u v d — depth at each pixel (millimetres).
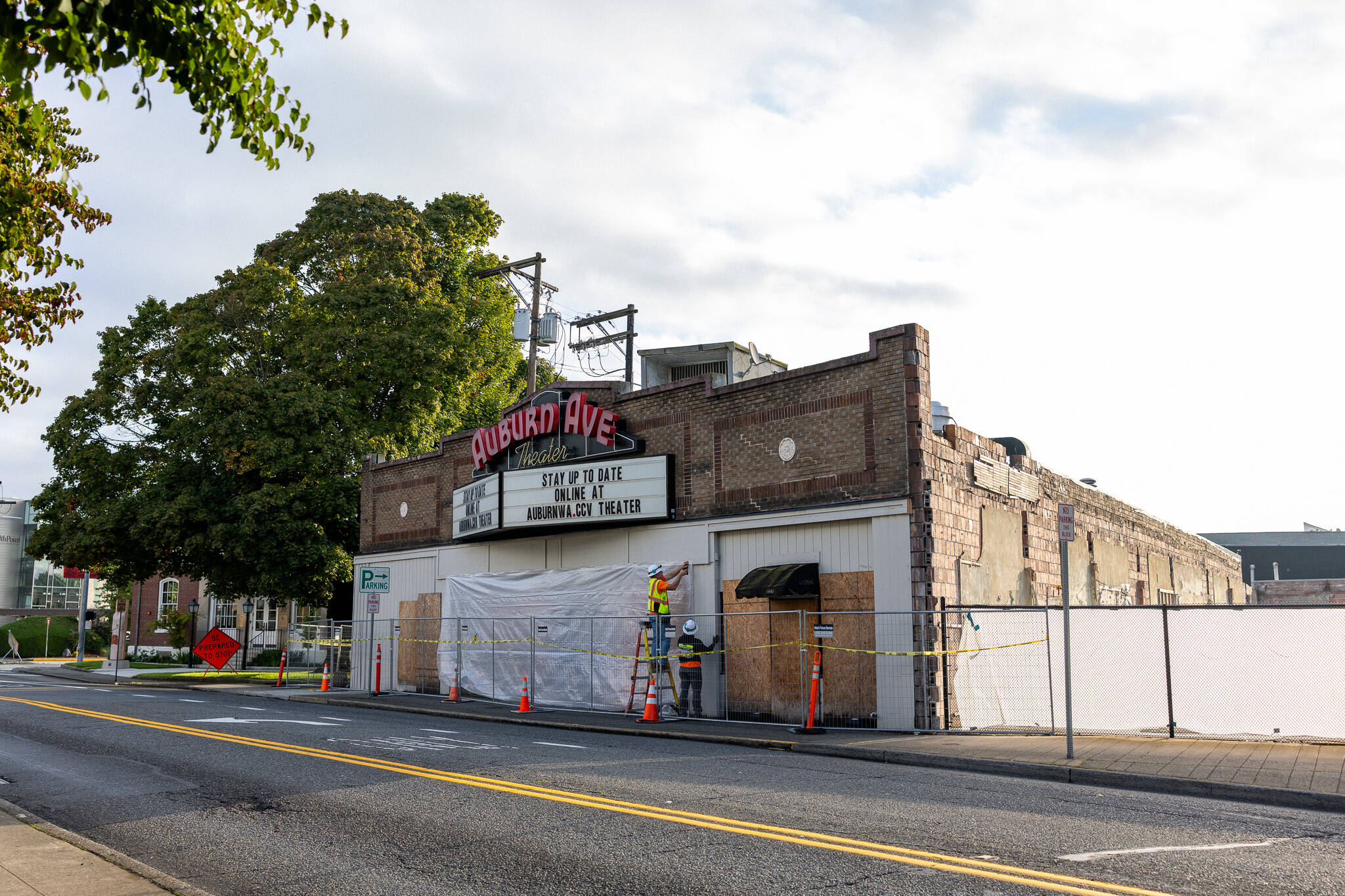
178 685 33469
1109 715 17812
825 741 14852
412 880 7148
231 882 7266
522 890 6820
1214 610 17656
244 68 6816
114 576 36625
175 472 33562
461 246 43812
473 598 25156
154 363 34188
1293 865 7230
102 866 7352
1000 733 15586
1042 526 22172
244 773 11930
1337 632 16172
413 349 35281
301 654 49750
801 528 18578
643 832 8406
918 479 16797
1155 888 6594
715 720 18594
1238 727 16562
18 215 10430
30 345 11531
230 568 34781
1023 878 6844
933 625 16484
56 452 34719
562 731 17562
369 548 30484
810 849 7711
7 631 66312
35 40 5871
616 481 21469
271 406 32812
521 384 48500
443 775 11523
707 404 20469
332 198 38500
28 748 14492
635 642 20609
